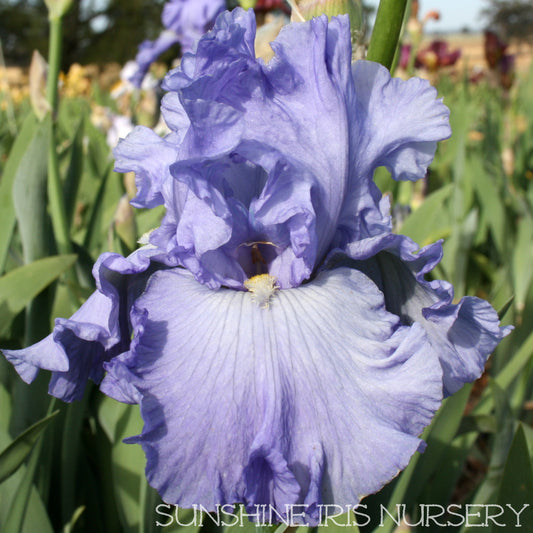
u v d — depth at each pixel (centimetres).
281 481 20
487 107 126
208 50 22
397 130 24
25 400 34
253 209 23
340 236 25
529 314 47
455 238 58
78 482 38
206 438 20
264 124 23
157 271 24
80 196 69
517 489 28
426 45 141
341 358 22
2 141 93
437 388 21
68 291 40
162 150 25
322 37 23
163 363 21
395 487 33
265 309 23
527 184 97
